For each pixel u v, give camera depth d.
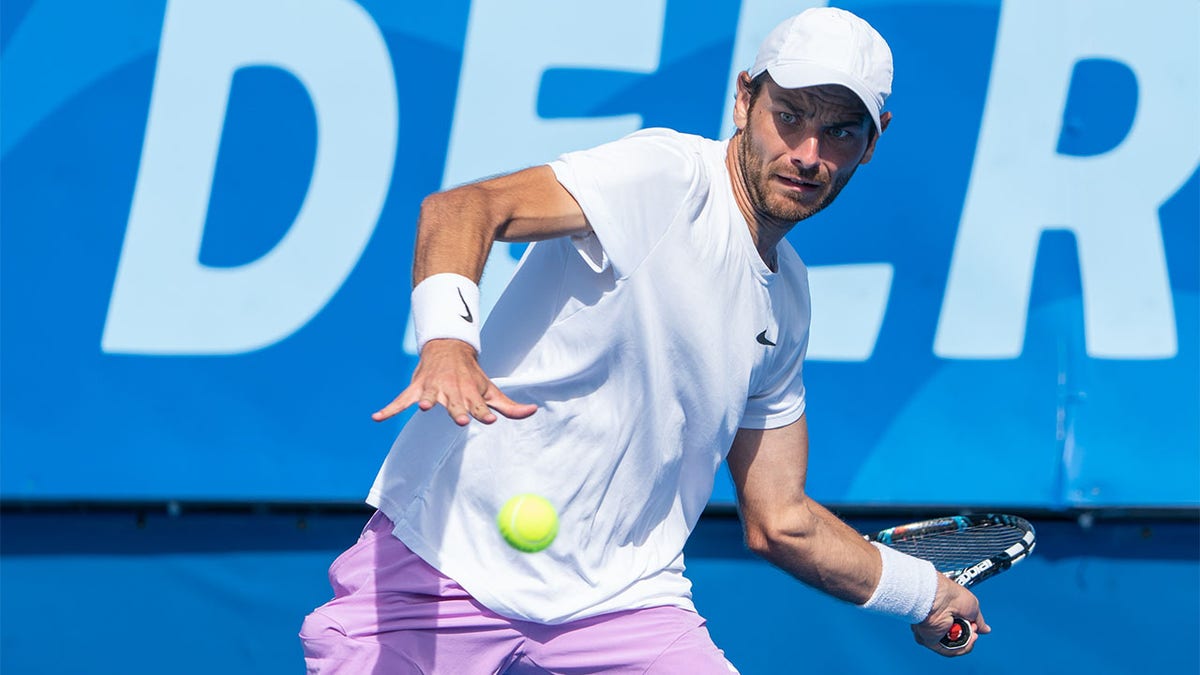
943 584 9.86
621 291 7.90
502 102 13.95
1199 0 14.30
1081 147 14.30
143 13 13.58
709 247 8.09
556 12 13.97
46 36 13.48
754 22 14.13
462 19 13.88
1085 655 14.70
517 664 8.97
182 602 14.09
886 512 14.62
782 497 9.52
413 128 13.88
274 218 13.76
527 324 8.32
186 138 13.65
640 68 14.06
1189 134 14.36
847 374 14.18
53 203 13.52
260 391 13.74
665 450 8.55
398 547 8.70
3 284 13.47
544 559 8.49
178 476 13.66
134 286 13.60
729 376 8.49
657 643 8.91
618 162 7.79
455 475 8.46
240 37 13.68
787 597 14.45
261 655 14.16
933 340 14.24
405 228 13.91
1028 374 14.30
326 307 13.82
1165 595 14.75
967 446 14.27
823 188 8.05
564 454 8.34
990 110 14.26
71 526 13.98
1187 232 14.39
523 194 7.55
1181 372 14.38
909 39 14.21
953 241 14.25
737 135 8.30
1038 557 14.70
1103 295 14.34
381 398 13.88
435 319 6.79
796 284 8.89
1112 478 14.31
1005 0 14.23
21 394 13.49
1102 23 14.30
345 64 13.80
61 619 13.95
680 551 9.30
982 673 14.62
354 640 8.70
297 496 13.77
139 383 13.62
